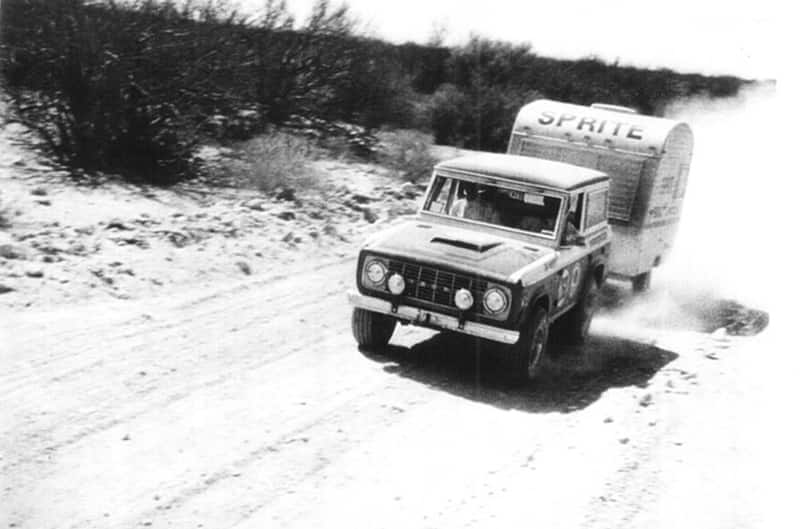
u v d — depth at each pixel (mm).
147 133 15312
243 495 5672
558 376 8797
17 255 10156
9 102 15781
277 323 9477
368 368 8375
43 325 8484
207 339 8680
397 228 8914
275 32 20906
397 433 6879
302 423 6895
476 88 26062
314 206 15547
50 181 14086
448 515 5598
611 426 7359
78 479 5676
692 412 7766
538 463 6512
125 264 10562
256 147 17484
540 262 8227
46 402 6773
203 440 6418
